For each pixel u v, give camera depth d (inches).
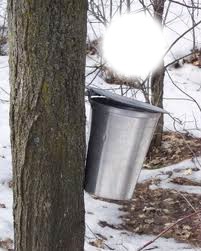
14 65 78.0
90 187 84.5
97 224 163.6
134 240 157.5
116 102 81.4
